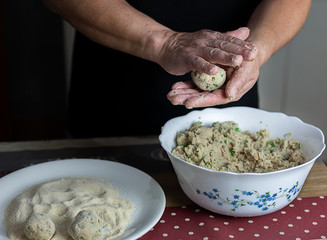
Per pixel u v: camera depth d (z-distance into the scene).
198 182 0.88
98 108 1.54
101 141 1.25
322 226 0.89
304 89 2.27
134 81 1.44
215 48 0.90
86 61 1.52
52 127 2.79
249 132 1.07
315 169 1.09
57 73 2.71
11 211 0.90
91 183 0.98
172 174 1.08
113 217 0.87
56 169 1.05
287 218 0.92
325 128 2.31
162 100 1.43
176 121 1.05
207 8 1.38
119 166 1.05
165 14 1.37
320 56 2.18
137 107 1.46
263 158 0.94
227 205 0.88
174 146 1.02
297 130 1.03
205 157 0.94
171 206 0.96
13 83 2.68
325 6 2.09
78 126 1.62
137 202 0.92
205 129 1.02
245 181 0.83
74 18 1.21
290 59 2.22
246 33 0.99
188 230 0.88
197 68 0.89
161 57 1.05
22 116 2.77
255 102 1.50
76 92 1.60
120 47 1.16
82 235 0.79
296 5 1.23
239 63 0.85
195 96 0.92
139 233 0.81
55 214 0.88
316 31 2.14
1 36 2.45
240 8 1.39
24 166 1.12
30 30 2.57
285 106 2.32
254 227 0.89
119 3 1.16
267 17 1.18
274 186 0.85
